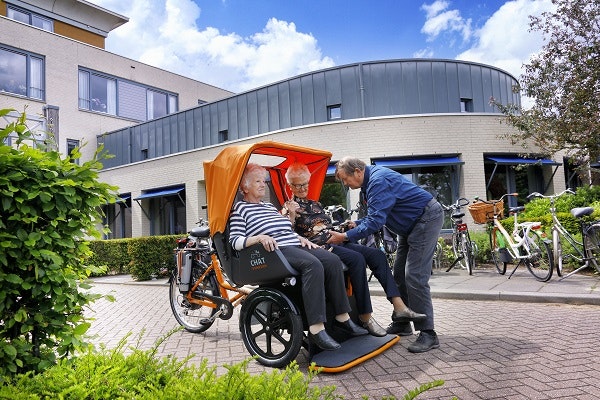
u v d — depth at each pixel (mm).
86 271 2883
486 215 8609
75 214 2668
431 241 4203
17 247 2395
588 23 10898
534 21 11508
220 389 1672
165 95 27391
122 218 21078
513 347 3994
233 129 17391
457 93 15141
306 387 1829
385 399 1721
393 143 13703
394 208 4258
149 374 2086
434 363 3678
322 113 15164
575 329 4504
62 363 2133
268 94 16344
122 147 22109
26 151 2561
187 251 5543
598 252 7184
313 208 4742
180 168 17984
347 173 4332
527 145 13141
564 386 3039
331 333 4113
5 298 2391
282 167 5035
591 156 11273
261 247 3867
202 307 5656
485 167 14500
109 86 24625
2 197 2383
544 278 7188
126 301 8117
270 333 4012
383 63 14859
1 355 2252
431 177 14078
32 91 21516
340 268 3922
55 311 2541
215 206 4180
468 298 6488
